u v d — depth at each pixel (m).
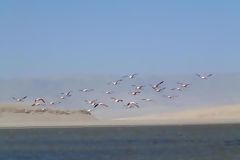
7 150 104.31
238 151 96.94
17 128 177.00
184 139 126.00
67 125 188.00
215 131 154.62
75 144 116.56
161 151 98.38
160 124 197.12
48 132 157.75
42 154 97.00
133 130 164.12
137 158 88.44
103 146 110.88
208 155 90.69
